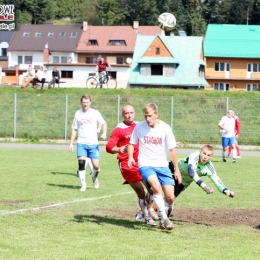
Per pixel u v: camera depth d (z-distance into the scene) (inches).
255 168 1187.3
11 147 1697.8
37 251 429.7
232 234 505.4
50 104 2203.5
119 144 570.3
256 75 4377.5
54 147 1733.5
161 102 2176.4
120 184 876.0
